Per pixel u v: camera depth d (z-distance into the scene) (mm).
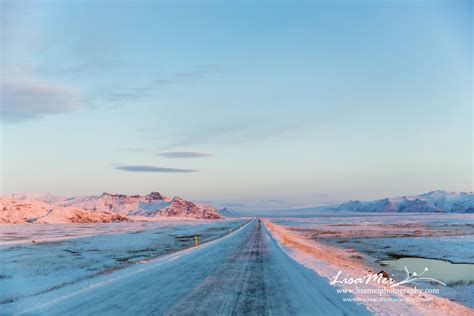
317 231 79375
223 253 27703
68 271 22516
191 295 12148
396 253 39281
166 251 34375
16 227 102938
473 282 22359
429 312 10602
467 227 90875
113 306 10781
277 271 17828
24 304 11914
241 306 10602
